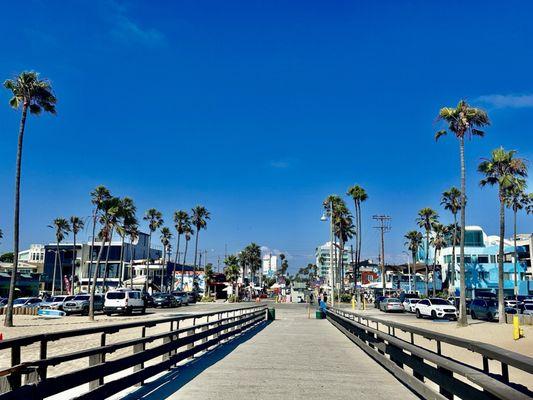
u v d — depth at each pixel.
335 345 17.02
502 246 34.28
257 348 15.82
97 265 36.78
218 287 109.38
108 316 40.25
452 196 68.88
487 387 4.53
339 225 86.25
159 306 57.22
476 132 32.22
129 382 8.10
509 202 57.75
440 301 40.97
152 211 84.56
